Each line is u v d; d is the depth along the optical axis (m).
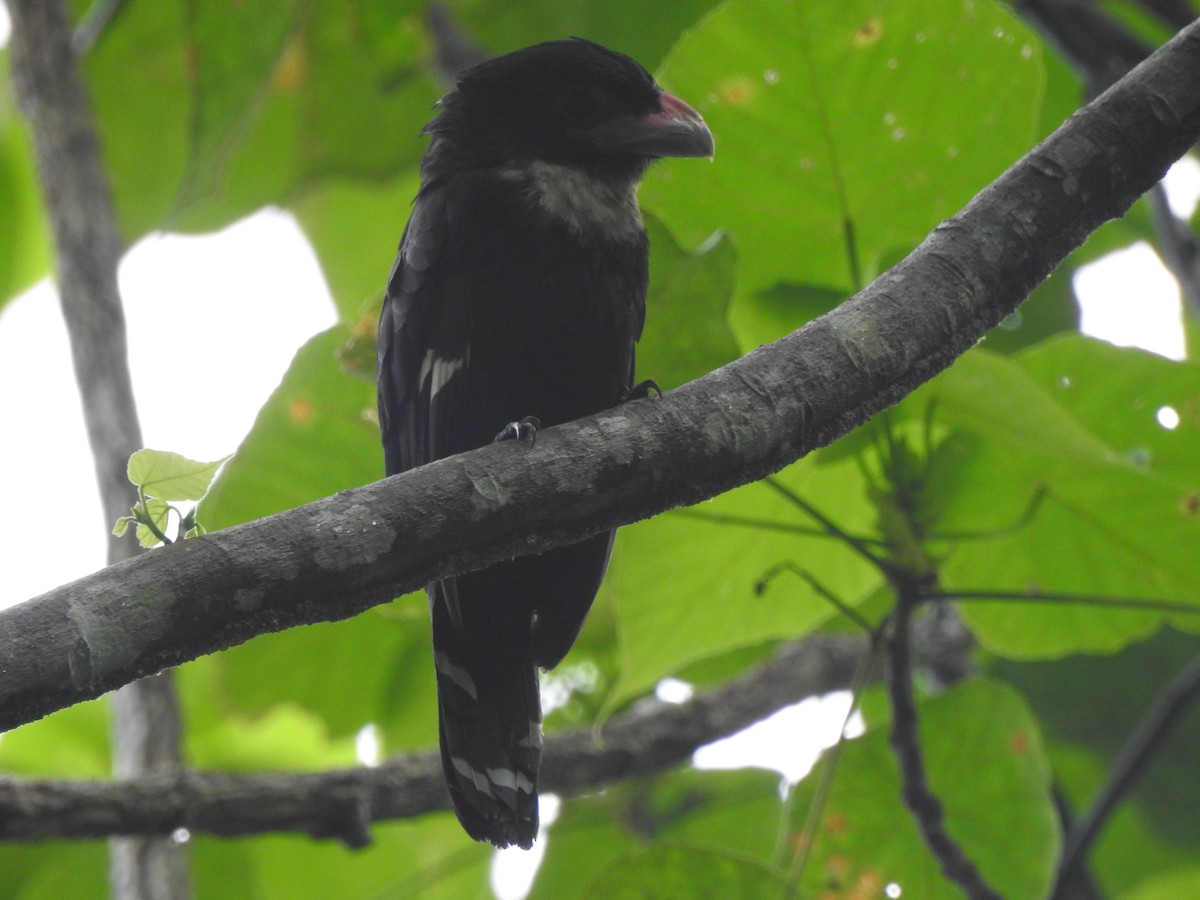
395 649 11.09
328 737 11.34
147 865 8.40
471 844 11.82
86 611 4.90
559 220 8.07
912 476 8.07
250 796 8.57
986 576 9.16
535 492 5.50
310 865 11.73
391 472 8.53
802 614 9.03
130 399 9.07
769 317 8.95
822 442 5.86
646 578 8.66
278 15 10.84
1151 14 11.52
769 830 11.47
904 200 8.59
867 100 8.31
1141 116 6.09
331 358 8.63
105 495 8.74
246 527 5.19
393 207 14.07
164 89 12.94
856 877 8.97
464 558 5.47
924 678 12.76
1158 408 8.67
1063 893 9.42
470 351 8.08
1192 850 12.59
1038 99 8.25
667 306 8.05
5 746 12.08
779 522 8.66
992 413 7.91
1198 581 8.96
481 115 8.62
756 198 8.65
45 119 9.74
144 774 8.51
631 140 8.35
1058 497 8.67
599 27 13.16
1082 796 12.74
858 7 8.12
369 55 12.89
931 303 5.93
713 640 8.95
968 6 8.04
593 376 8.21
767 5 8.13
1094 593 9.16
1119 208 6.15
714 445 5.69
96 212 9.56
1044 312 11.63
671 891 7.95
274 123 13.81
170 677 8.83
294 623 5.22
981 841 9.16
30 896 11.20
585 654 11.73
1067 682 12.33
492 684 8.12
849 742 8.88
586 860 11.45
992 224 6.04
